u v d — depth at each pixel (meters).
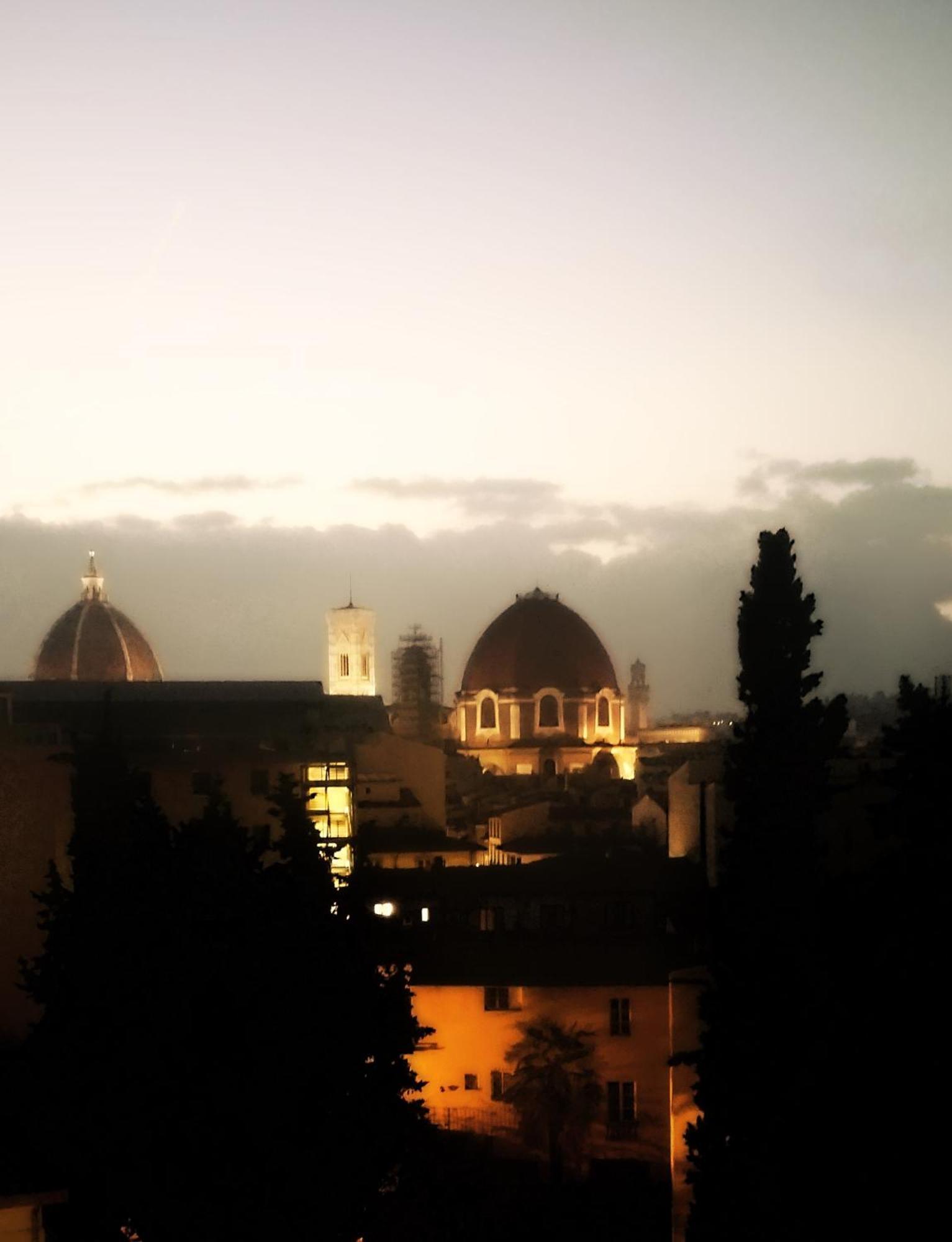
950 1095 121.50
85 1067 124.75
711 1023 143.50
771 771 148.88
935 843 132.25
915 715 137.62
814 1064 131.25
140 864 134.25
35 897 144.50
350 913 140.62
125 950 128.88
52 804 173.12
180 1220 121.81
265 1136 122.38
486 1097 188.50
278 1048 125.56
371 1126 128.50
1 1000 168.00
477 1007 189.62
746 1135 134.62
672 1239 168.00
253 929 130.88
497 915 199.38
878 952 131.88
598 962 190.88
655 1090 186.12
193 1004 126.06
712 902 151.12
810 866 145.62
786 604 154.12
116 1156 122.31
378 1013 135.00
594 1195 179.00
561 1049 185.00
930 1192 119.25
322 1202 124.12
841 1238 123.44
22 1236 114.75
